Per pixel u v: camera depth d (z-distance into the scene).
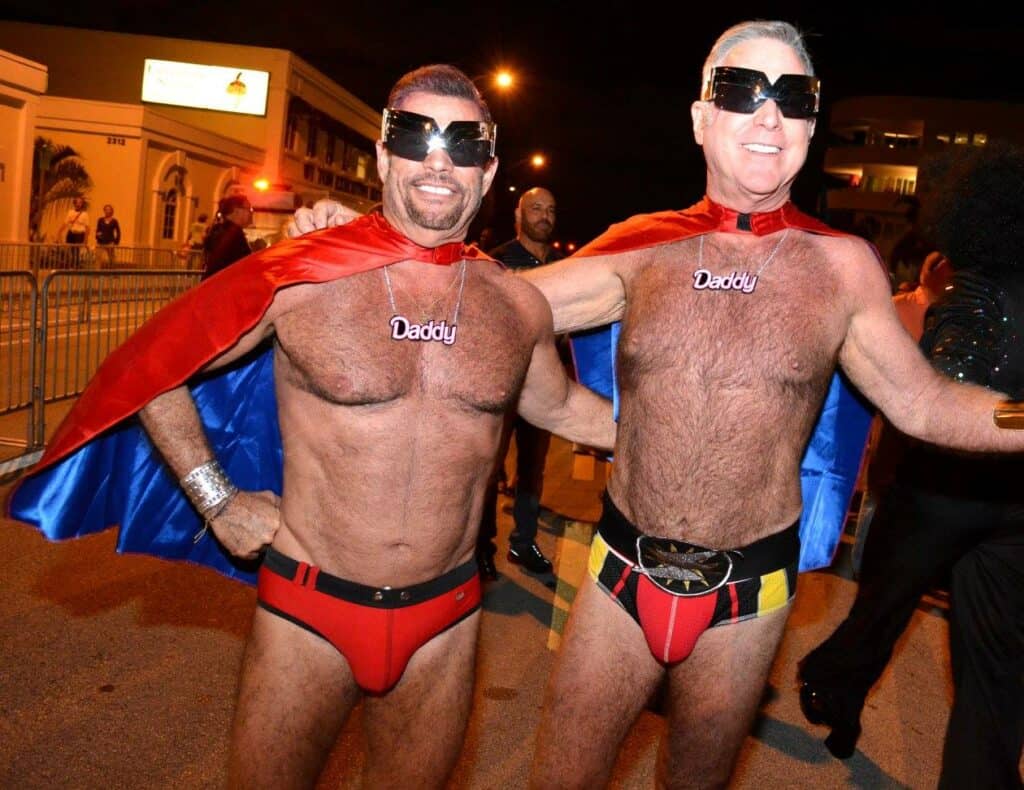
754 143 2.62
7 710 3.58
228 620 4.58
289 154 35.50
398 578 2.40
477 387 2.39
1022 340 2.88
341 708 2.49
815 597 5.79
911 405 2.70
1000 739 3.06
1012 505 3.08
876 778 3.75
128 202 25.64
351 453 2.33
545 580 5.61
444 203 2.34
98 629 4.35
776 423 2.62
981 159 3.01
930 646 5.14
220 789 3.21
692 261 2.69
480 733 3.77
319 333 2.32
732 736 2.72
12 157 20.97
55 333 8.05
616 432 2.87
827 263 2.65
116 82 33.91
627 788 3.52
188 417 2.43
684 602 2.61
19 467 6.66
